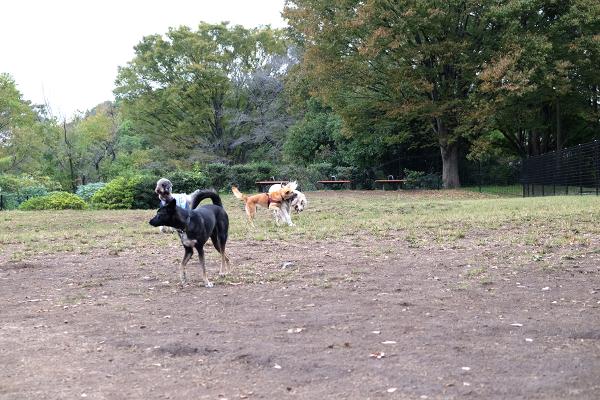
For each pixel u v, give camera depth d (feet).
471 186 128.57
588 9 96.37
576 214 49.14
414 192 102.63
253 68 147.13
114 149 148.36
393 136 114.32
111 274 31.19
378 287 26.20
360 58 103.14
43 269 33.06
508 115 106.93
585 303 22.45
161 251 38.24
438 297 24.04
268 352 17.35
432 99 108.88
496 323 19.84
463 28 104.94
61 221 61.46
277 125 141.69
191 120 146.20
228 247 38.99
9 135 124.77
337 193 98.48
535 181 99.25
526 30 101.45
